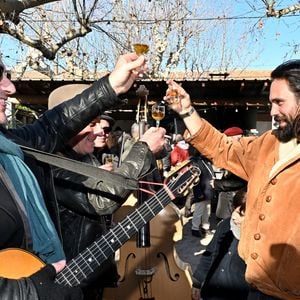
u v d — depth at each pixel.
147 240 3.46
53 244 1.53
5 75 1.60
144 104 2.79
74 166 1.83
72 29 7.09
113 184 1.93
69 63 11.45
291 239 1.70
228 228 2.78
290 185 1.74
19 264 1.32
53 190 1.88
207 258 2.95
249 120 11.30
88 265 1.88
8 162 1.46
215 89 9.56
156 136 2.19
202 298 2.78
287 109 1.77
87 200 2.10
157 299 3.58
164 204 2.09
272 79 1.84
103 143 3.02
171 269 3.60
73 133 2.10
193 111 2.20
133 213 2.04
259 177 1.88
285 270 1.71
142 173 2.06
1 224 1.31
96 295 2.49
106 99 2.05
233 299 2.65
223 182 2.76
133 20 10.93
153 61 13.50
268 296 1.85
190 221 8.27
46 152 1.92
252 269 1.82
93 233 2.21
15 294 1.09
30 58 10.22
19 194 1.44
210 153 2.17
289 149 1.81
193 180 2.16
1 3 5.01
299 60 1.80
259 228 1.81
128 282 3.57
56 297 1.17
